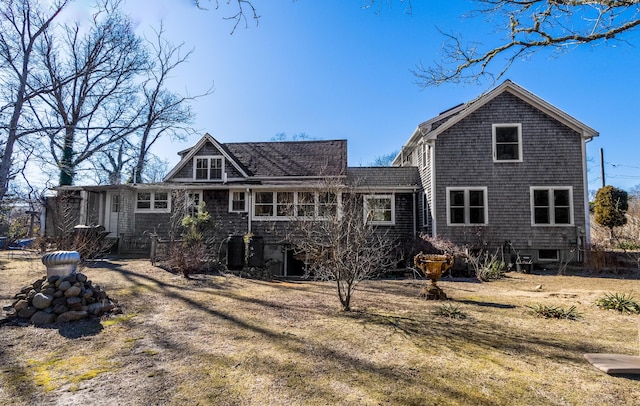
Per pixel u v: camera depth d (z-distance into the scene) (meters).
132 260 12.12
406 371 3.38
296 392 2.92
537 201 13.31
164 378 3.17
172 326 4.83
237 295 7.21
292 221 13.34
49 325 4.67
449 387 3.04
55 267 5.20
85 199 15.84
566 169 13.25
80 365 3.45
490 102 13.74
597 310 6.06
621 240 17.17
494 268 10.95
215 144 17.20
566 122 13.33
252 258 12.27
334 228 7.15
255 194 15.46
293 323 5.09
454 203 13.54
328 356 3.76
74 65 13.55
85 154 12.82
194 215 14.48
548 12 5.63
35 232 19.06
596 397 2.88
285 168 17.67
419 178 16.38
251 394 2.88
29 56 10.79
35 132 10.10
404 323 5.13
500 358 3.76
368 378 3.21
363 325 5.00
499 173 13.45
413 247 12.70
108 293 6.79
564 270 11.93
